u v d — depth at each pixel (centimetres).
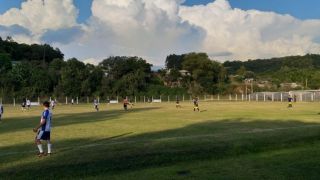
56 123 3775
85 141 2403
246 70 19250
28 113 6012
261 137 2356
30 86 12875
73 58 13938
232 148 2100
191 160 1883
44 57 18512
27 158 1822
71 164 1706
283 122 3556
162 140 2245
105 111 6153
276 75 17400
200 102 10975
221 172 1653
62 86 13000
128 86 14062
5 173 1579
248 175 1600
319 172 1642
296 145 2272
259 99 12938
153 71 16750
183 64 16438
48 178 1548
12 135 2798
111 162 1755
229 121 3750
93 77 13688
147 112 5675
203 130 2923
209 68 16075
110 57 15625
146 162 1791
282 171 1661
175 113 5306
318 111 5462
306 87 15612
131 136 2627
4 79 12506
